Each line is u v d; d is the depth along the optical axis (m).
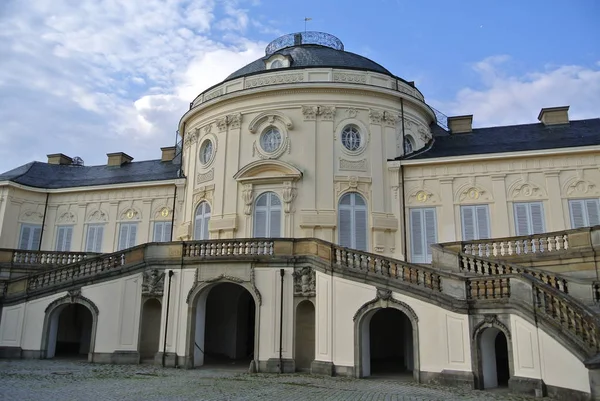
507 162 23.81
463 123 29.06
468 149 25.25
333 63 27.34
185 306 20.03
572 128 26.00
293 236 23.66
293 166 24.22
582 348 11.98
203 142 27.23
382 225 23.80
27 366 18.48
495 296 15.04
